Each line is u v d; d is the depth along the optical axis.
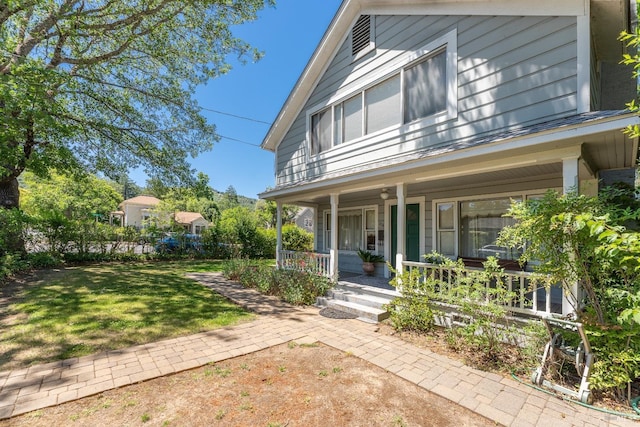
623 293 2.85
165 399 2.77
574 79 4.07
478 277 4.04
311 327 4.90
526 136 3.70
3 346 3.88
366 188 6.45
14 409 2.57
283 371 3.36
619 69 6.21
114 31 10.00
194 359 3.60
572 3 4.12
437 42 5.72
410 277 4.84
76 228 12.20
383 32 6.80
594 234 2.68
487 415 2.61
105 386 2.96
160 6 9.11
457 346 4.03
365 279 7.75
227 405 2.70
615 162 4.67
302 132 9.12
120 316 5.14
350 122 7.60
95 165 11.48
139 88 11.54
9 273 8.09
